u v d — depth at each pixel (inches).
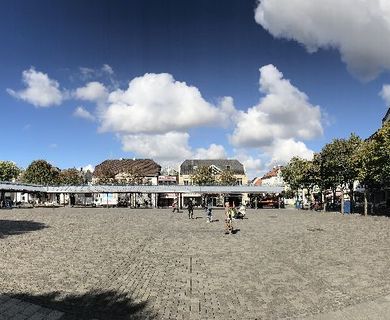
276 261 631.2
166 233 1032.2
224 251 733.3
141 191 3085.6
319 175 2390.5
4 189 2878.9
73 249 734.5
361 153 1818.4
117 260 634.2
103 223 1322.6
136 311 383.9
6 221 1369.3
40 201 3440.0
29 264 590.2
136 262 620.7
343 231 1088.2
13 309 383.9
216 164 5012.3
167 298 426.9
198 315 373.1
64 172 4616.1
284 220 1541.6
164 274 539.2
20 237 898.7
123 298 425.4
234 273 545.6
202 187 3107.8
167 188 3100.4
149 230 1104.8
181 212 2167.8
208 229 1152.8
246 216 1824.6
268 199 3110.2
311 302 410.0
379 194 2696.9
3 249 721.6
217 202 3427.7
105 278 511.8
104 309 388.5
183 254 698.8
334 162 2177.7
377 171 1701.5
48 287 463.5
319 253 704.4
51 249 729.6
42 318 361.4
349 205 2223.2
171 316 370.0
